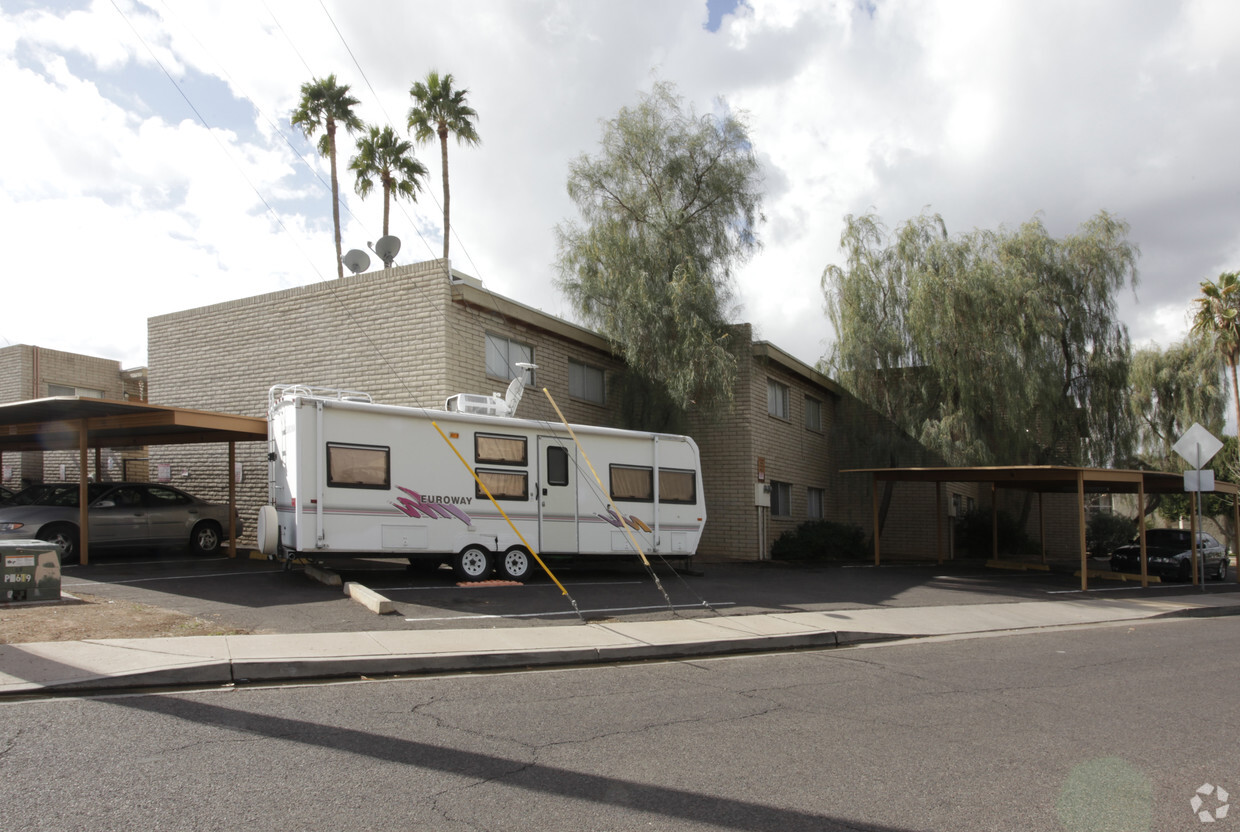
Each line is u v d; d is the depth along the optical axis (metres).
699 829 4.31
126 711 6.04
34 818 4.12
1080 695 7.86
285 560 13.38
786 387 25.58
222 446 19.12
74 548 14.59
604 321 20.16
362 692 6.97
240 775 4.84
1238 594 19.42
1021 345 22.62
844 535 24.66
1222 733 6.53
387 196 35.19
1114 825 4.50
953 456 22.62
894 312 24.08
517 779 4.97
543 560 16.44
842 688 7.86
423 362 16.61
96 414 14.06
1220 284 35.22
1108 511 36.97
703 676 8.27
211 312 19.48
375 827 4.17
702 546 22.39
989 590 17.25
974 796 4.92
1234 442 39.72
